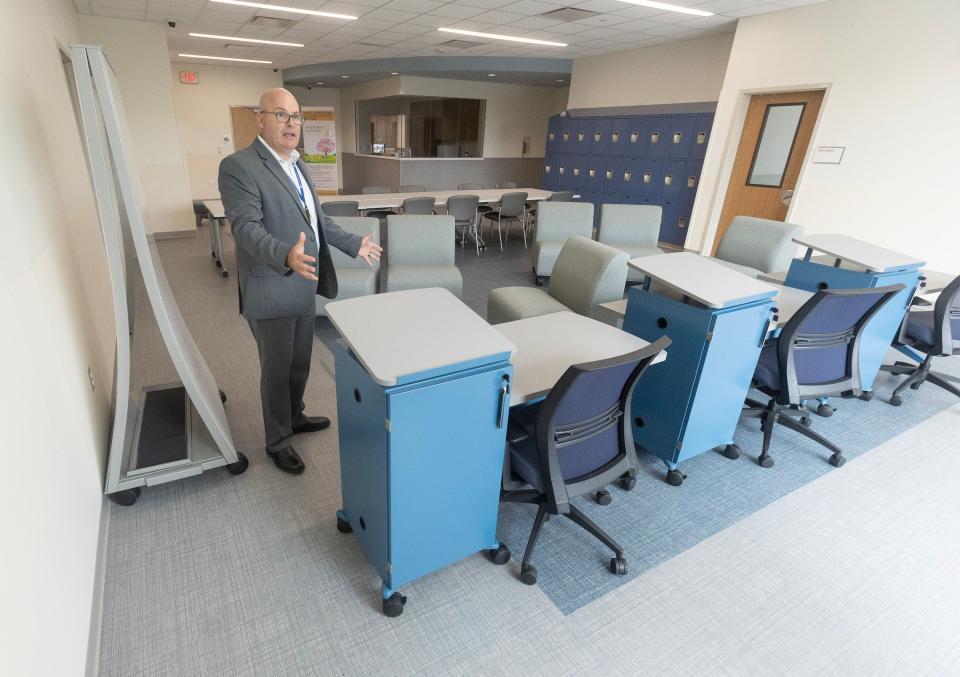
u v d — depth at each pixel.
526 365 1.63
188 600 1.53
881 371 3.46
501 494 1.81
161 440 2.05
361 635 1.46
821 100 5.07
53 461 1.31
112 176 1.54
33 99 1.99
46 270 1.60
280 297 1.84
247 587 1.58
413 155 11.71
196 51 8.44
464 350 1.32
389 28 6.46
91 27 5.90
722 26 5.81
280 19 6.05
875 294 1.98
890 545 1.91
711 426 2.21
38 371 1.31
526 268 5.88
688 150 6.74
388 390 1.22
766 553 1.84
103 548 1.65
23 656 0.91
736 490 2.18
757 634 1.53
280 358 1.96
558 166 8.85
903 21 4.25
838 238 3.15
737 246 4.42
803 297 2.65
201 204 6.76
